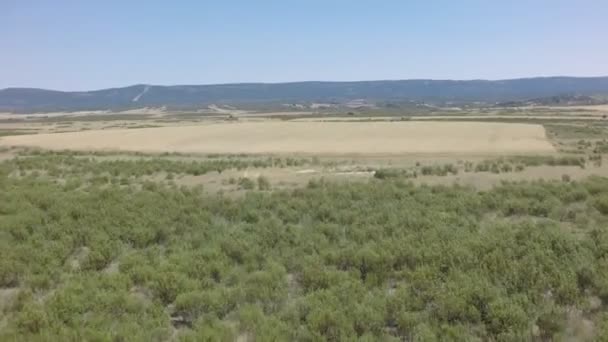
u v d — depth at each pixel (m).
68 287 9.60
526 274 9.57
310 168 29.41
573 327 7.89
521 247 10.98
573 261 10.23
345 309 8.46
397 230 13.02
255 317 8.29
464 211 15.36
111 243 12.53
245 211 16.28
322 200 17.48
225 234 13.36
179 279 9.91
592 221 14.30
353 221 14.66
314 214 15.59
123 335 7.70
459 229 12.86
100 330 7.89
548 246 11.09
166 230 13.77
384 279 10.09
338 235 13.24
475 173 25.30
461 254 10.66
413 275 9.85
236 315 8.73
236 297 9.21
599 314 8.20
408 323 8.05
